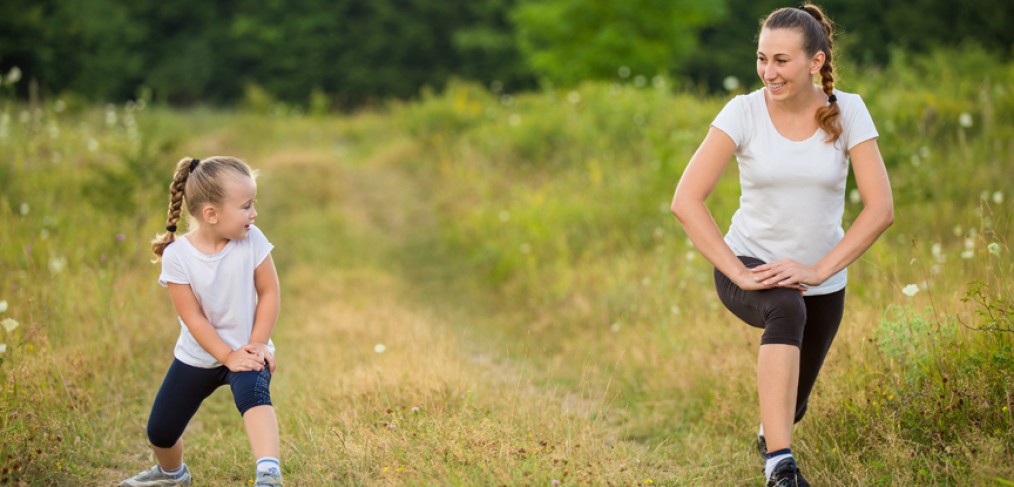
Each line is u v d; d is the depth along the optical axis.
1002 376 5.22
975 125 13.23
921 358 5.68
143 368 7.68
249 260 4.83
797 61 4.55
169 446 5.00
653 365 7.77
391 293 11.55
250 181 4.74
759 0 42.06
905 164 10.82
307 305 10.84
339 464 5.27
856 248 4.60
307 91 45.72
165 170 13.52
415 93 45.69
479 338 9.66
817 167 4.68
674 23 30.42
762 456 5.53
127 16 44.97
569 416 6.01
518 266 12.08
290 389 7.12
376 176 19.78
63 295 8.34
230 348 4.75
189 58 45.94
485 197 15.63
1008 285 6.10
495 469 4.84
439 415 5.71
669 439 6.22
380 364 7.31
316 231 14.67
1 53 29.08
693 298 9.10
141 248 10.65
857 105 4.72
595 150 16.12
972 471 4.55
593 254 11.76
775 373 4.46
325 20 45.41
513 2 44.97
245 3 46.28
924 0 36.75
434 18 45.91
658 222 12.08
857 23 37.50
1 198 11.15
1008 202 9.92
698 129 16.05
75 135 15.68
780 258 4.84
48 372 6.54
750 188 4.85
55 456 5.38
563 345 9.09
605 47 30.09
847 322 6.72
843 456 5.12
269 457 4.50
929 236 9.71
